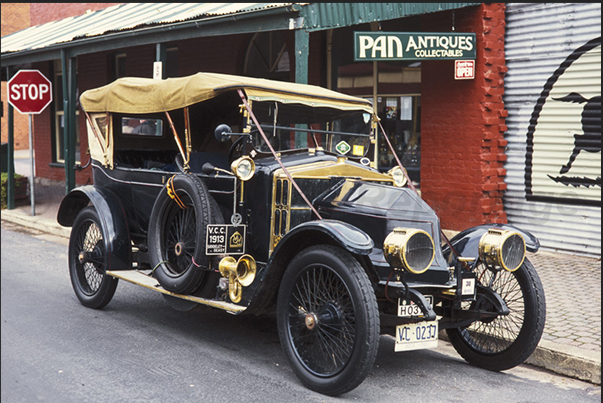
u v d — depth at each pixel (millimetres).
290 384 4598
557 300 6512
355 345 4152
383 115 10875
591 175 8391
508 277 5449
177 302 5402
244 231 5188
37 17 19781
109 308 6617
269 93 5359
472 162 9227
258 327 6066
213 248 5027
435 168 9734
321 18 7629
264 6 7734
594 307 6273
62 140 18312
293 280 4555
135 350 5297
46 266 8617
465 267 4777
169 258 5727
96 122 6863
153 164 6887
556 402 4418
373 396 4422
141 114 6844
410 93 10562
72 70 11836
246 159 4977
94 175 6945
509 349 4914
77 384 4543
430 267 4617
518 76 9125
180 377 4699
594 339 5340
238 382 4613
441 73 9539
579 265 8047
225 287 4973
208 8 9859
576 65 8461
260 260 5188
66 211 7152
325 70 11570
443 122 9578
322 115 5754
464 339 5230
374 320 4121
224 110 6328
